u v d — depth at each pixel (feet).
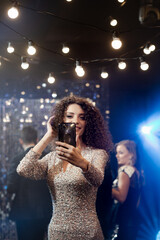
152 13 7.61
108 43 16.26
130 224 10.99
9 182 12.55
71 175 6.82
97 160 7.00
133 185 11.19
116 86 24.81
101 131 7.69
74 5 12.88
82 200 6.81
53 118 7.61
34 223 12.55
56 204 6.98
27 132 13.53
